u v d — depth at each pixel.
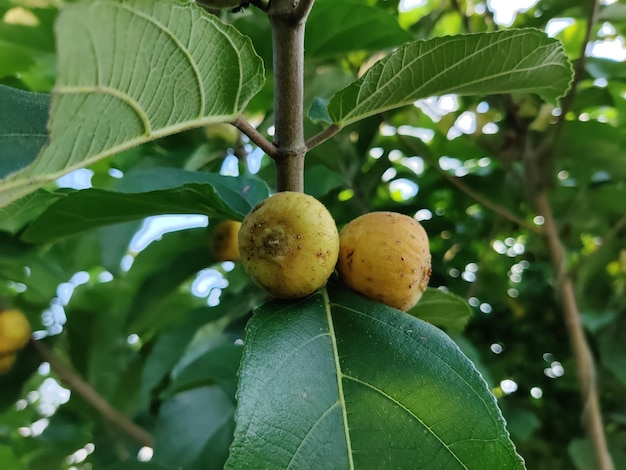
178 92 0.09
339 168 0.23
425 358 0.10
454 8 0.26
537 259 0.27
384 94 0.12
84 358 0.25
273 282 0.10
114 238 0.20
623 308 0.24
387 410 0.09
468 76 0.12
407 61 0.11
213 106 0.10
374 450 0.09
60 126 0.07
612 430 0.25
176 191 0.12
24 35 0.22
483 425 0.09
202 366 0.19
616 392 0.25
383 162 0.25
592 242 0.29
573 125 0.22
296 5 0.10
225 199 0.16
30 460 0.26
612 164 0.23
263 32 0.20
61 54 0.07
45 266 0.22
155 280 0.21
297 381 0.09
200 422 0.19
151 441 0.24
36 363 0.24
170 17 0.08
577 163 0.24
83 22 0.07
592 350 0.26
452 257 0.28
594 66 0.22
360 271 0.11
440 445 0.09
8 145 0.09
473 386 0.10
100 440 0.25
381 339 0.10
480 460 0.09
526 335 0.27
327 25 0.20
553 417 0.26
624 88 0.24
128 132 0.09
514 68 0.12
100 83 0.07
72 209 0.14
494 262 0.28
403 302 0.11
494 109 0.24
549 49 0.12
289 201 0.10
